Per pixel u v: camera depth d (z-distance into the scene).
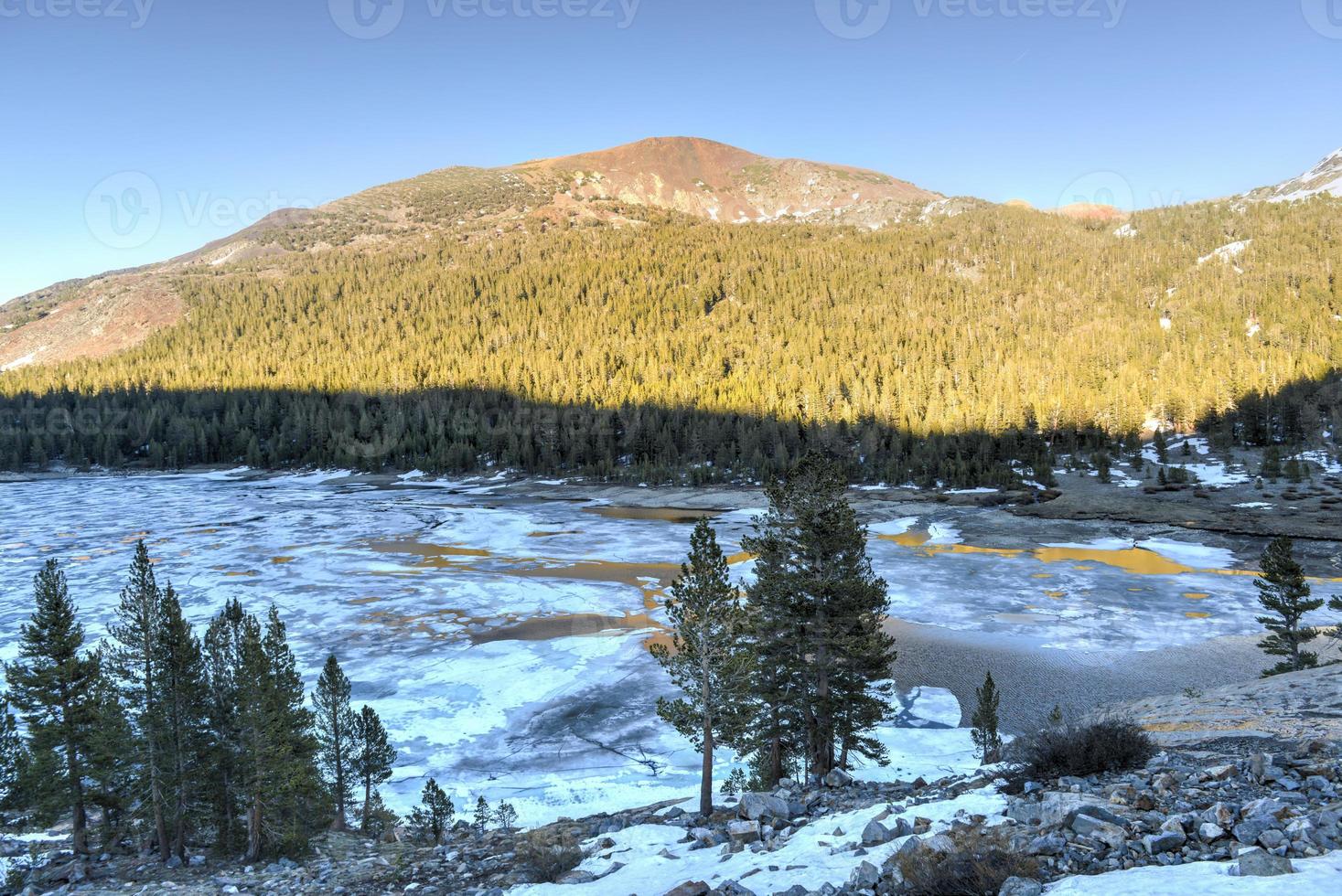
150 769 20.86
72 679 22.86
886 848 9.07
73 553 73.69
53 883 18.27
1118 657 41.22
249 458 156.12
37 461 155.75
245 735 20.75
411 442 151.38
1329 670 18.94
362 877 15.39
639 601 55.50
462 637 46.84
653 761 30.36
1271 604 34.50
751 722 21.91
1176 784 9.10
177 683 21.52
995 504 98.12
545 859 12.80
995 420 128.50
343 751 25.38
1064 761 11.04
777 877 9.03
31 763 22.73
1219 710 16.12
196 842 22.83
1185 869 6.36
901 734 31.98
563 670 41.00
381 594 57.31
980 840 7.99
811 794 15.32
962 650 43.00
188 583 60.84
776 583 22.34
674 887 9.65
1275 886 5.61
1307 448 110.62
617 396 166.62
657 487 122.06
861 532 22.22
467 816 25.22
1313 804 7.73
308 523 93.44
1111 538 77.81
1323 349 150.62
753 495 111.75
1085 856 7.29
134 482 140.62
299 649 44.62
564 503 113.25
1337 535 72.62
